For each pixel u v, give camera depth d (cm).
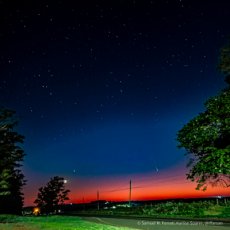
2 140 3186
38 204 11200
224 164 2947
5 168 3328
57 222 3222
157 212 5178
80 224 2872
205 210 4375
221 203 4650
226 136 3281
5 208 6266
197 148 3356
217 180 3278
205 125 3309
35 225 2755
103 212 7481
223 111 3155
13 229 2364
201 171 3259
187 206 4988
